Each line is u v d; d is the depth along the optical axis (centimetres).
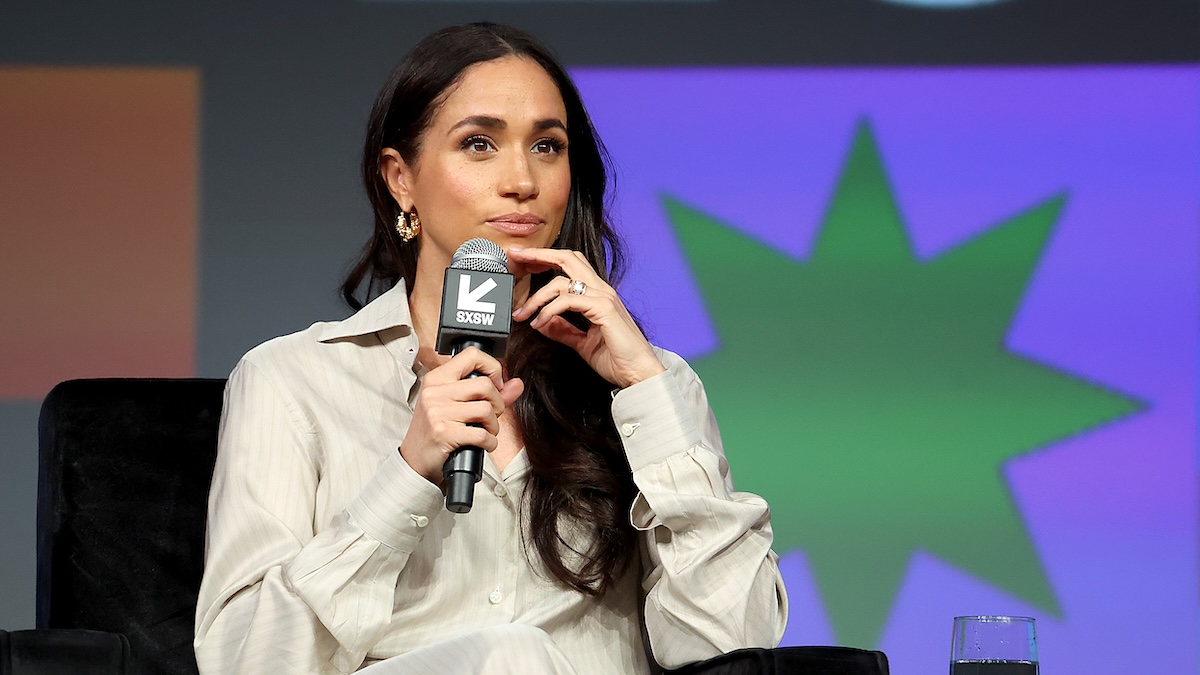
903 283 1292
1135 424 1280
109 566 848
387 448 773
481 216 763
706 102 1301
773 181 1298
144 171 1293
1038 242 1291
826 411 1284
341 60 1302
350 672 702
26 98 1292
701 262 1290
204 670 716
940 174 1295
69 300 1281
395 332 800
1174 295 1287
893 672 1265
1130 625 1269
